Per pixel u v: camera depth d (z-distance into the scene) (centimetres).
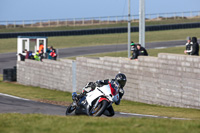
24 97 6488
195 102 5012
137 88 6234
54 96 7012
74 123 2402
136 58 6531
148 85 5962
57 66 8494
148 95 5972
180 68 5266
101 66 7125
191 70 5059
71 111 3259
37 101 5894
